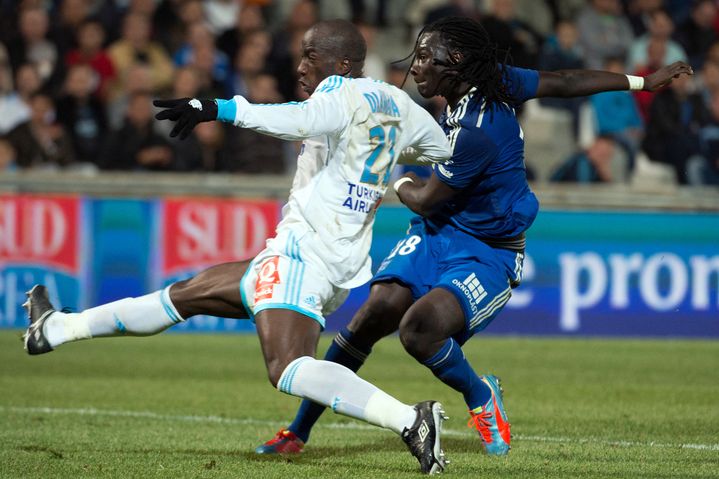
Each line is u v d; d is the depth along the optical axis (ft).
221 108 47.47
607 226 127.85
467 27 57.31
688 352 117.19
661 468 54.70
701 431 69.15
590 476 52.19
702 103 155.12
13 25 156.56
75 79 147.23
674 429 69.97
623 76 60.08
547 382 95.09
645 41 166.71
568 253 127.85
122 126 141.08
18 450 58.85
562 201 127.75
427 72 57.82
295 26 155.63
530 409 79.51
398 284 59.82
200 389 89.15
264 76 147.64
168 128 145.28
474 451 60.80
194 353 113.80
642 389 91.20
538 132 154.61
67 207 124.88
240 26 155.22
